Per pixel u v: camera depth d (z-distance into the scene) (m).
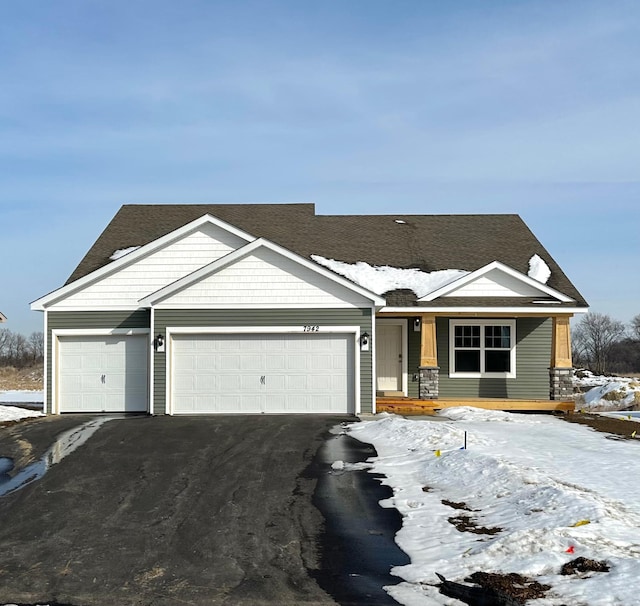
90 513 9.80
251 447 14.13
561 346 20.77
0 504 10.30
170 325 19.11
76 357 20.25
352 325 19.12
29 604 6.70
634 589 6.30
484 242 24.56
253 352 19.23
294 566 7.70
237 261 19.23
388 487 11.04
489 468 11.19
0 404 25.89
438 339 22.19
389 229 25.45
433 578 7.23
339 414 18.97
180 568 7.66
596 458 12.66
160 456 13.34
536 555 7.38
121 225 24.81
